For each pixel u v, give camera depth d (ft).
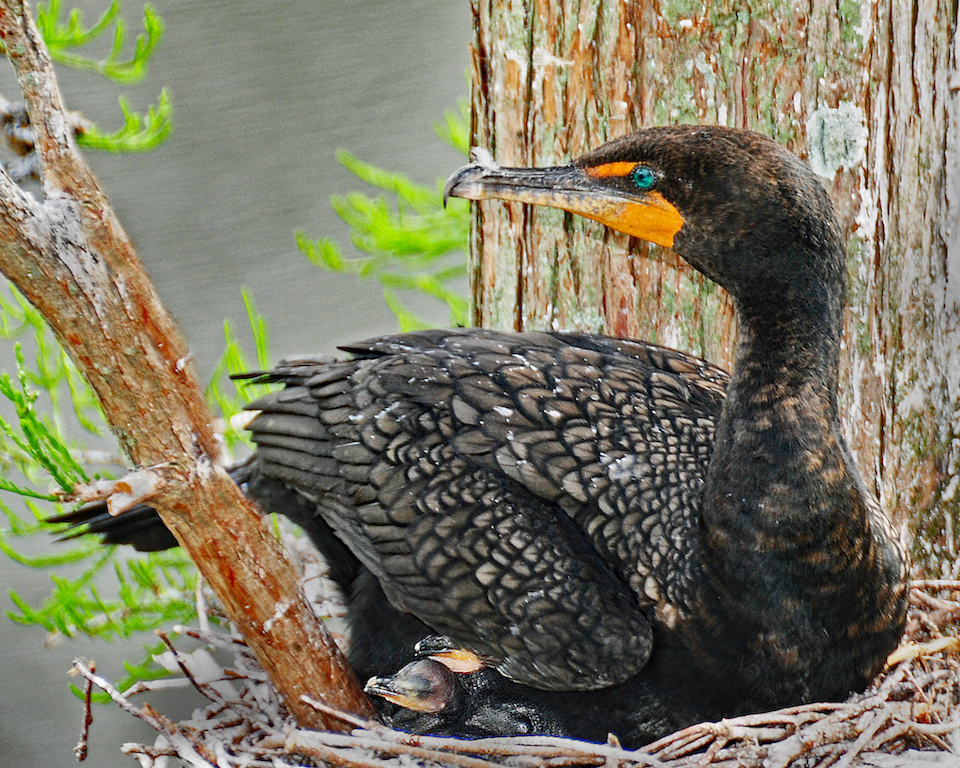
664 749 25.45
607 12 29.76
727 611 25.46
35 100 20.16
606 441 27.53
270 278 55.62
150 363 21.71
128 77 37.11
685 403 29.09
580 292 32.14
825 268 24.72
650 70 29.76
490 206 32.68
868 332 30.45
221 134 56.54
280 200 56.75
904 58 29.14
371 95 57.88
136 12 55.88
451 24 58.54
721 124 28.84
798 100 29.19
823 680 25.59
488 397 27.66
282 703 28.66
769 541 24.97
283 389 29.50
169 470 22.27
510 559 26.18
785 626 25.14
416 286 43.50
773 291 24.97
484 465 27.04
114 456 34.42
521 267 32.60
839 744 25.59
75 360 21.63
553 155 30.96
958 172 29.91
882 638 25.86
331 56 58.70
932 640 29.22
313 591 34.45
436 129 44.37
